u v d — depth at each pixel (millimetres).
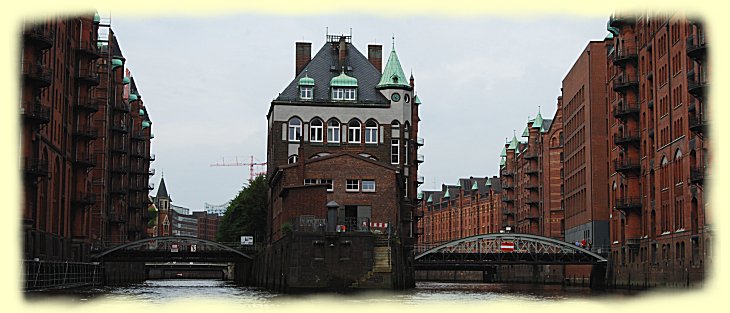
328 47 110125
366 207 84000
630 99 96000
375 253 71938
